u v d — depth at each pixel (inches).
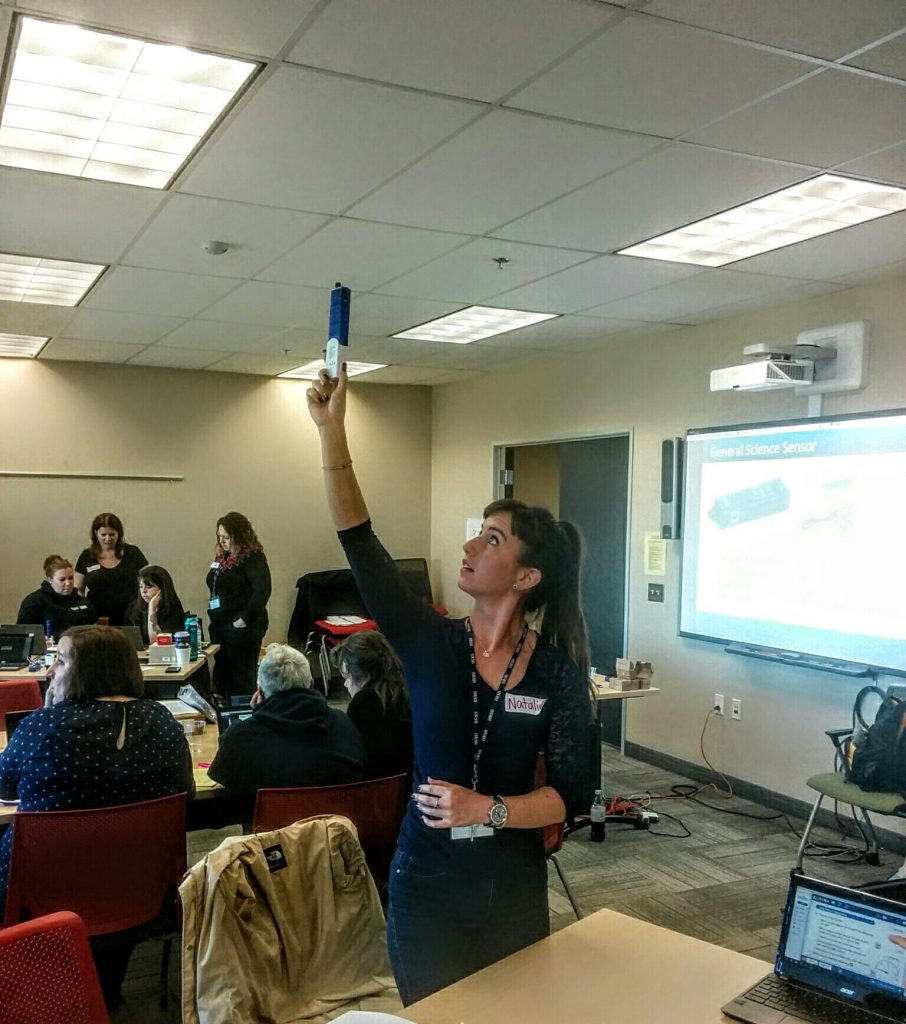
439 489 314.8
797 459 172.6
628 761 215.8
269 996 67.0
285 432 295.1
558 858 153.3
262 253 148.3
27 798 90.3
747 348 167.6
